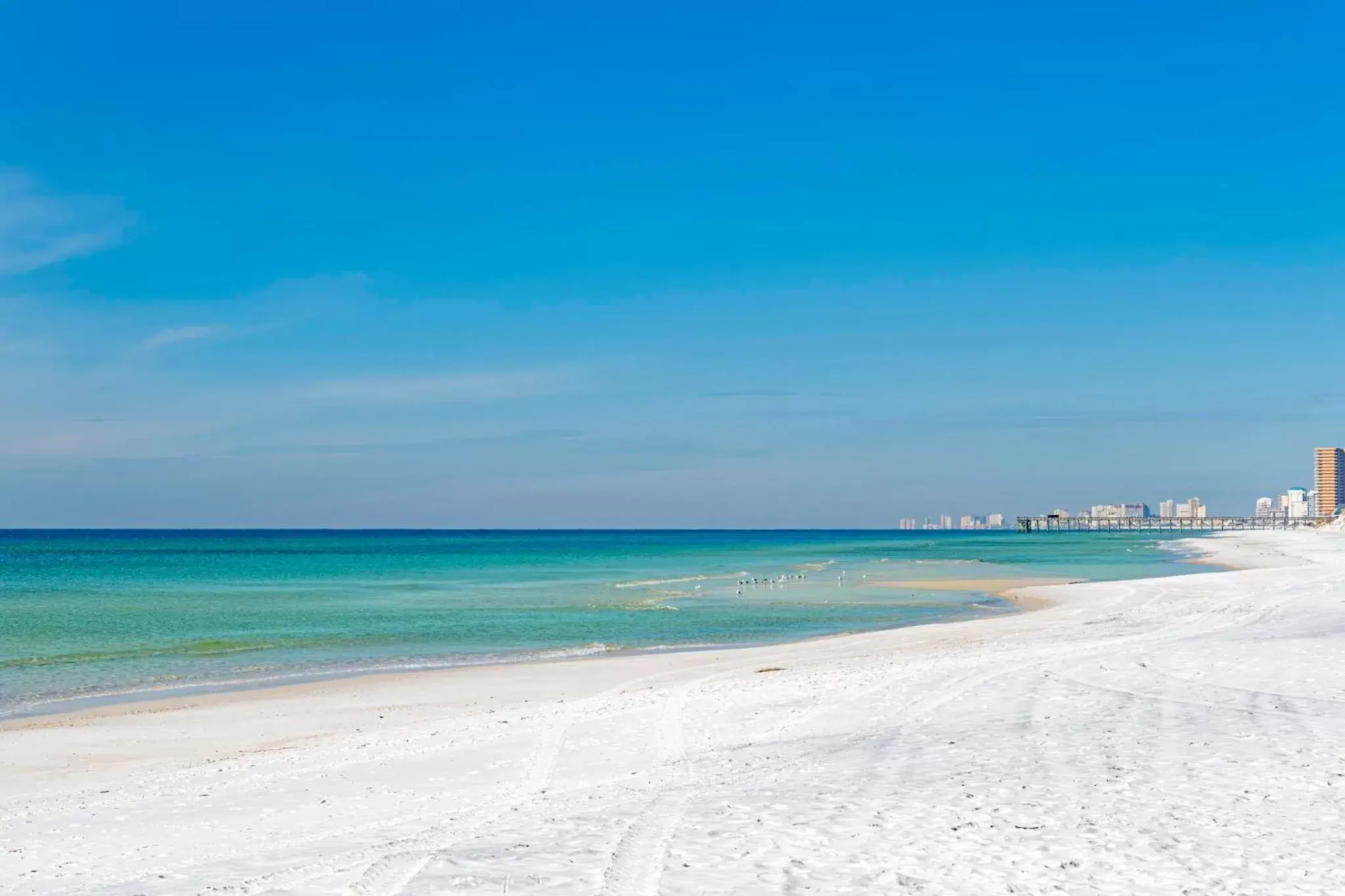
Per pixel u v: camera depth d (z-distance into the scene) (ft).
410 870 31.22
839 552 470.80
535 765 51.44
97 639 124.77
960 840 32.53
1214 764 41.39
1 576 280.10
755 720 59.36
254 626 139.74
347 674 95.30
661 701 68.33
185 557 442.91
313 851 35.65
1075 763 42.70
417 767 52.03
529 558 418.31
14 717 75.25
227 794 48.37
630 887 28.76
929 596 185.57
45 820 44.88
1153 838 32.17
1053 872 29.25
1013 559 366.43
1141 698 57.52
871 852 31.58
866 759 45.85
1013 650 86.99
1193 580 192.44
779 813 36.73
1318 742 44.83
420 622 143.23
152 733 68.18
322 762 54.65
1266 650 75.72
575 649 111.96
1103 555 392.27
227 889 30.71
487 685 85.97
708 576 264.72
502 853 32.76
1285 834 32.14
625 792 42.73
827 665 86.48
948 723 53.88
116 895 31.35
